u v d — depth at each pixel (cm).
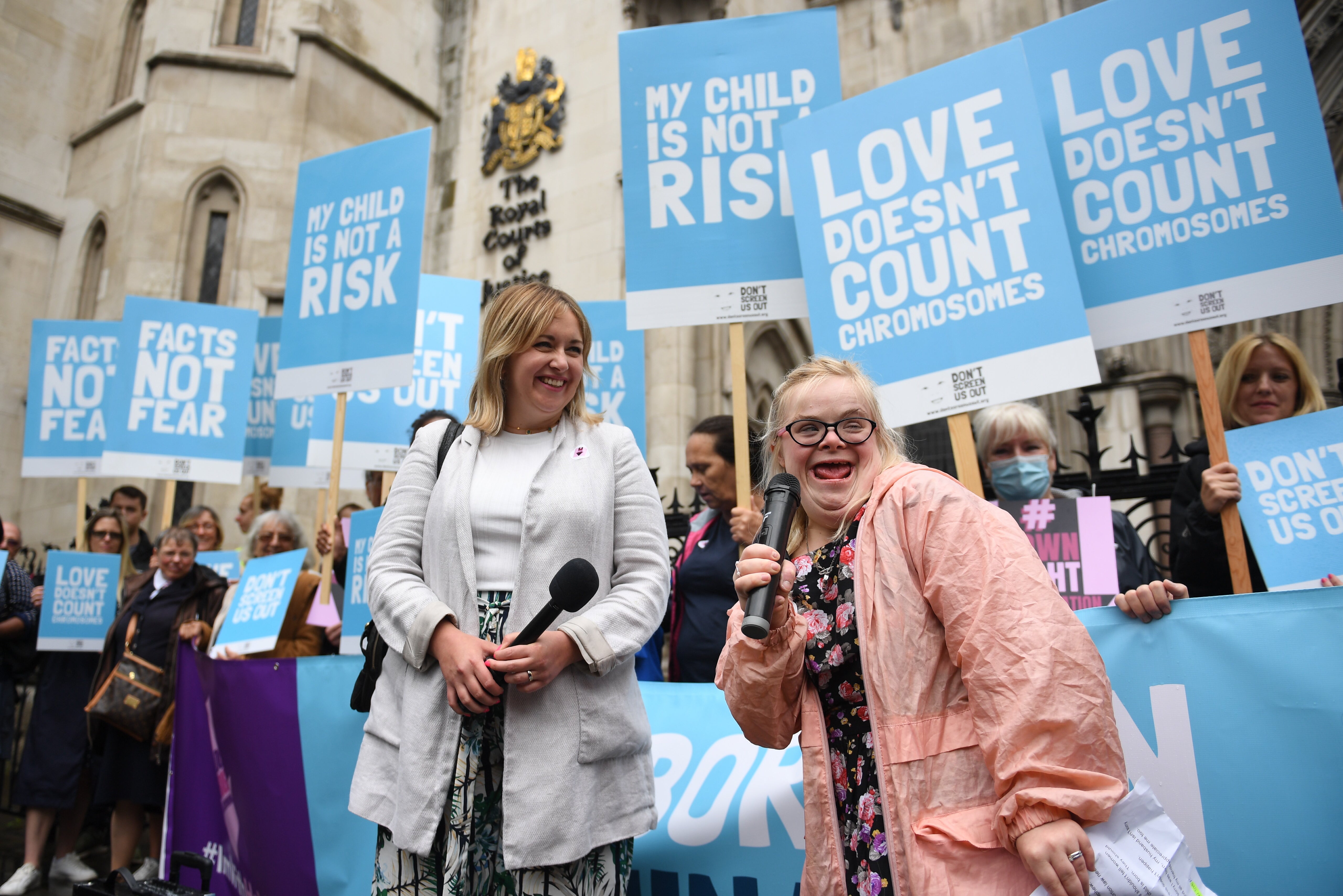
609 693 160
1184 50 222
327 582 345
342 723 267
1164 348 759
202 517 482
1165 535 472
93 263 1230
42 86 1288
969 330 221
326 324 338
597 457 176
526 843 144
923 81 236
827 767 136
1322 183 204
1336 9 679
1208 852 165
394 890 153
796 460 156
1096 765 110
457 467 174
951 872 116
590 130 1064
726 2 1030
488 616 160
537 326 174
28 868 399
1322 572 201
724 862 209
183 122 1173
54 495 1148
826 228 246
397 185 335
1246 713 168
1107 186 229
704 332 903
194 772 318
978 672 117
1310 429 210
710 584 285
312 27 1209
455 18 1330
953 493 133
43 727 422
